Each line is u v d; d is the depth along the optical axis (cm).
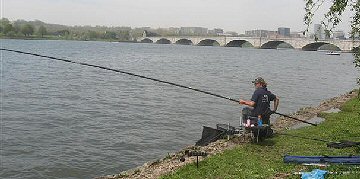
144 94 3959
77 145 2023
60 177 1595
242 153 1287
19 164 1727
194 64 9344
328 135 1580
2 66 7275
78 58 10325
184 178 1069
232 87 4788
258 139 1440
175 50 19312
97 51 15100
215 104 3350
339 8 920
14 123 2514
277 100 1428
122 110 3038
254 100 1405
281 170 1095
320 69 8931
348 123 1828
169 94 3962
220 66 8900
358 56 1023
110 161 1780
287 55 17362
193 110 3053
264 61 11831
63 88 4372
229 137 1515
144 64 8856
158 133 2295
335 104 2812
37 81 5016
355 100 2775
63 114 2839
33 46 17262
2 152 1883
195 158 1282
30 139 2128
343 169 1045
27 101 3409
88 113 2903
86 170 1667
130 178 1184
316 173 980
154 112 2964
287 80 5966
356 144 1321
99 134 2261
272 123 2164
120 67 7769
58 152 1900
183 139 2164
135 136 2219
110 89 4341
